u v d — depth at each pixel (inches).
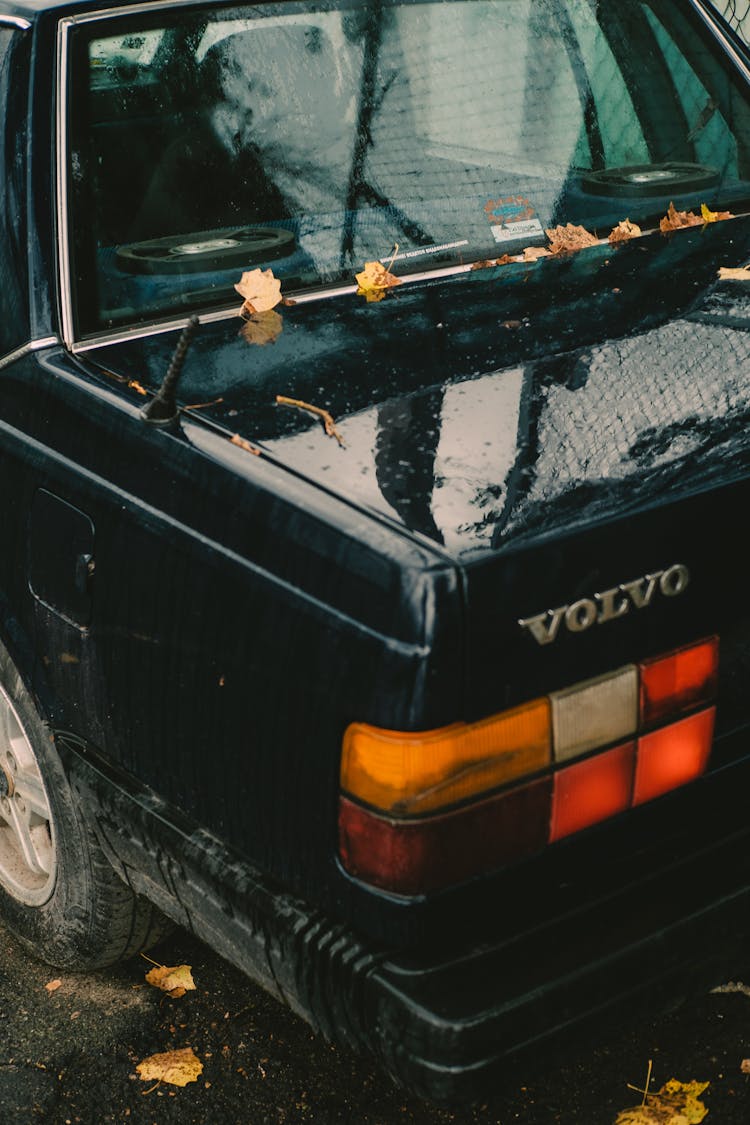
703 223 117.0
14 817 113.9
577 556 68.9
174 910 89.2
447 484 73.8
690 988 76.7
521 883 72.0
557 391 83.6
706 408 81.0
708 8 131.5
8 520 95.4
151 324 99.0
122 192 101.6
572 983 70.9
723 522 73.7
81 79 102.0
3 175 101.4
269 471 76.0
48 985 114.3
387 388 85.7
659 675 72.9
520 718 68.8
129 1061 104.4
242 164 105.4
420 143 111.3
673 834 77.0
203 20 106.4
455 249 108.5
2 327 99.7
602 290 100.3
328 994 74.0
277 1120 97.6
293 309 100.7
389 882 69.3
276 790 74.9
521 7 118.6
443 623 65.4
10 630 97.7
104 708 89.2
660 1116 93.1
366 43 110.9
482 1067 69.2
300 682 71.5
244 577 74.6
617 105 121.3
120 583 84.3
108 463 85.4
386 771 67.6
